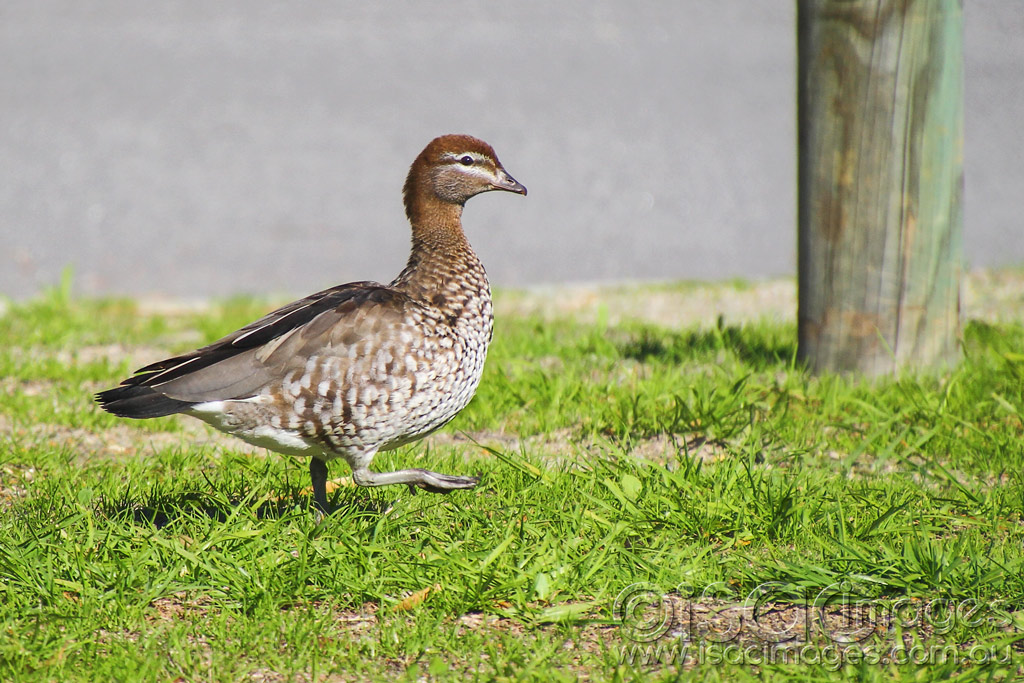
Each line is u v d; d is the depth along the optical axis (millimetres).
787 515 8055
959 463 9602
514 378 12250
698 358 13000
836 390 11023
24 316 16547
